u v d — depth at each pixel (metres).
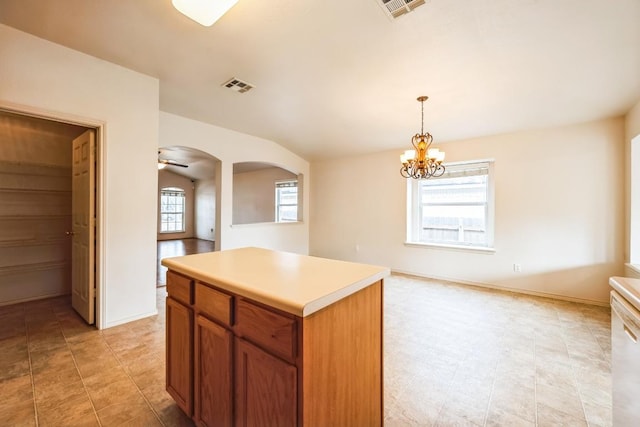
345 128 4.28
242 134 4.79
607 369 2.03
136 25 2.08
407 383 1.87
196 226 10.63
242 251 1.98
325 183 5.98
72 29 2.12
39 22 2.05
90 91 2.47
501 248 4.01
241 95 3.26
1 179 3.26
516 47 2.18
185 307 1.45
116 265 2.64
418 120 3.75
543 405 1.66
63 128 3.44
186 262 1.56
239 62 2.56
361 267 1.44
